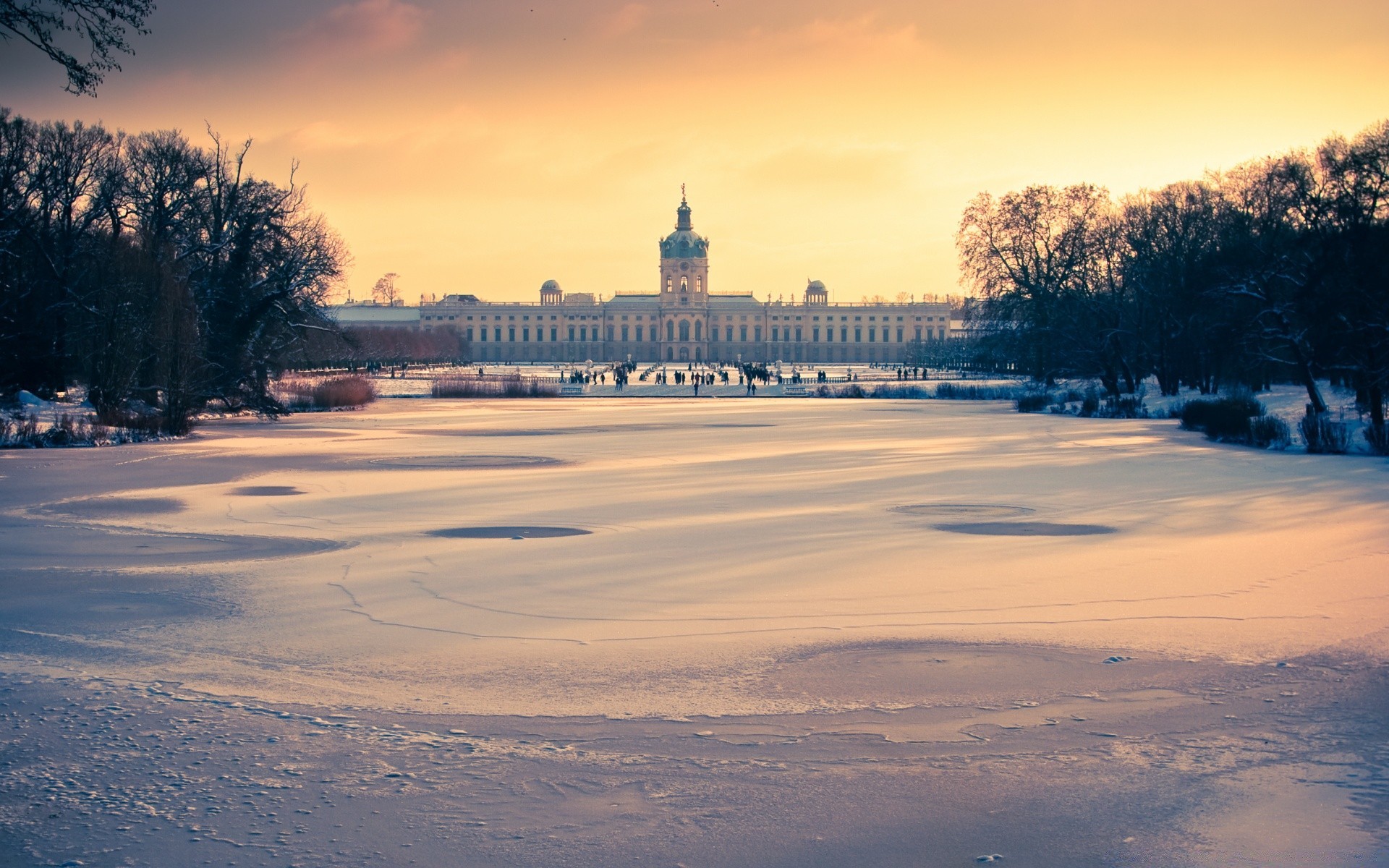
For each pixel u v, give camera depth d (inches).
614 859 400.5
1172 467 1690.5
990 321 4379.9
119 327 2477.9
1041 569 894.4
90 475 1584.6
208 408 3097.9
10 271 3004.4
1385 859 400.8
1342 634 690.2
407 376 6761.8
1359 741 510.9
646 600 786.8
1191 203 4028.1
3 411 2568.9
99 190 3294.8
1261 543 1016.2
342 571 888.9
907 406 3799.2
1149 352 4099.4
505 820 431.2
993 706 557.9
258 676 605.9
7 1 1021.2
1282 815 436.1
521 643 672.4
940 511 1227.2
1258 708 555.5
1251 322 2618.1
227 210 3230.8
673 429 2576.3
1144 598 789.9
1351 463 1756.9
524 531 1087.0
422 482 1494.8
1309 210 2669.8
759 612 751.7
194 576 864.9
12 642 673.0
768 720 537.3
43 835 417.1
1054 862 399.9
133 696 570.3
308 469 1674.5
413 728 526.0
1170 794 454.9
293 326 3339.1
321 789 458.0
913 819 432.8
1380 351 2207.2
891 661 633.0
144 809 438.3
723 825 426.9
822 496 1350.9
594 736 515.8
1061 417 3085.6
